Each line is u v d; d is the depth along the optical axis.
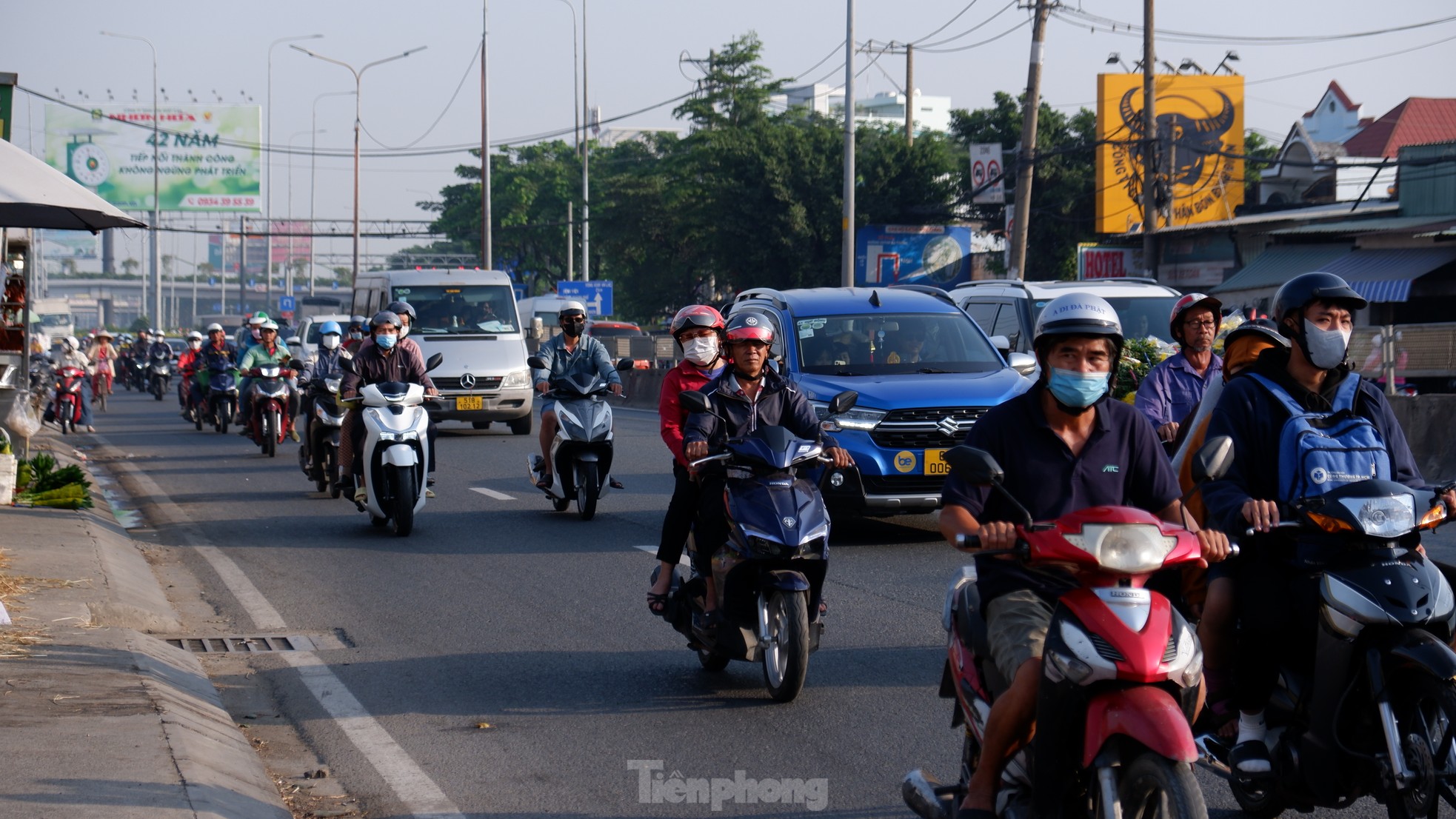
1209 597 11.04
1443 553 24.08
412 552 26.70
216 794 11.65
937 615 20.05
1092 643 8.53
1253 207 98.44
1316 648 10.10
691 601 16.69
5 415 36.16
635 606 21.30
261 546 27.62
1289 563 10.45
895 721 14.84
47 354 60.28
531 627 19.88
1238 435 11.01
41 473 31.84
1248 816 11.77
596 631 19.62
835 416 25.92
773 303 30.48
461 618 20.61
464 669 17.48
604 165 178.75
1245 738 10.93
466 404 53.81
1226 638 10.99
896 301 30.22
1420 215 71.94
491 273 58.03
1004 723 9.12
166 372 88.56
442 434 57.09
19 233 38.25
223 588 23.25
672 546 17.05
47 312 158.25
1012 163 115.75
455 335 55.50
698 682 16.70
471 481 39.06
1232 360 13.07
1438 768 9.48
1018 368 28.86
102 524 28.69
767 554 15.09
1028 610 9.43
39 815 10.73
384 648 18.75
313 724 15.11
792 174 120.44
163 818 10.79
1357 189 100.56
